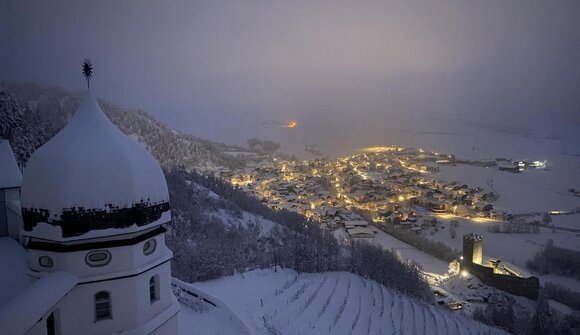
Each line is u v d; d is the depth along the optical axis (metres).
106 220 25.42
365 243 94.12
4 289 25.45
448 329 65.69
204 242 84.12
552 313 77.56
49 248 25.56
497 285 88.00
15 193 36.38
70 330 25.53
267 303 58.28
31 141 90.12
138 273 26.67
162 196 28.06
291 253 83.94
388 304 70.19
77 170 25.23
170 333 30.09
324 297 65.44
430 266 102.50
